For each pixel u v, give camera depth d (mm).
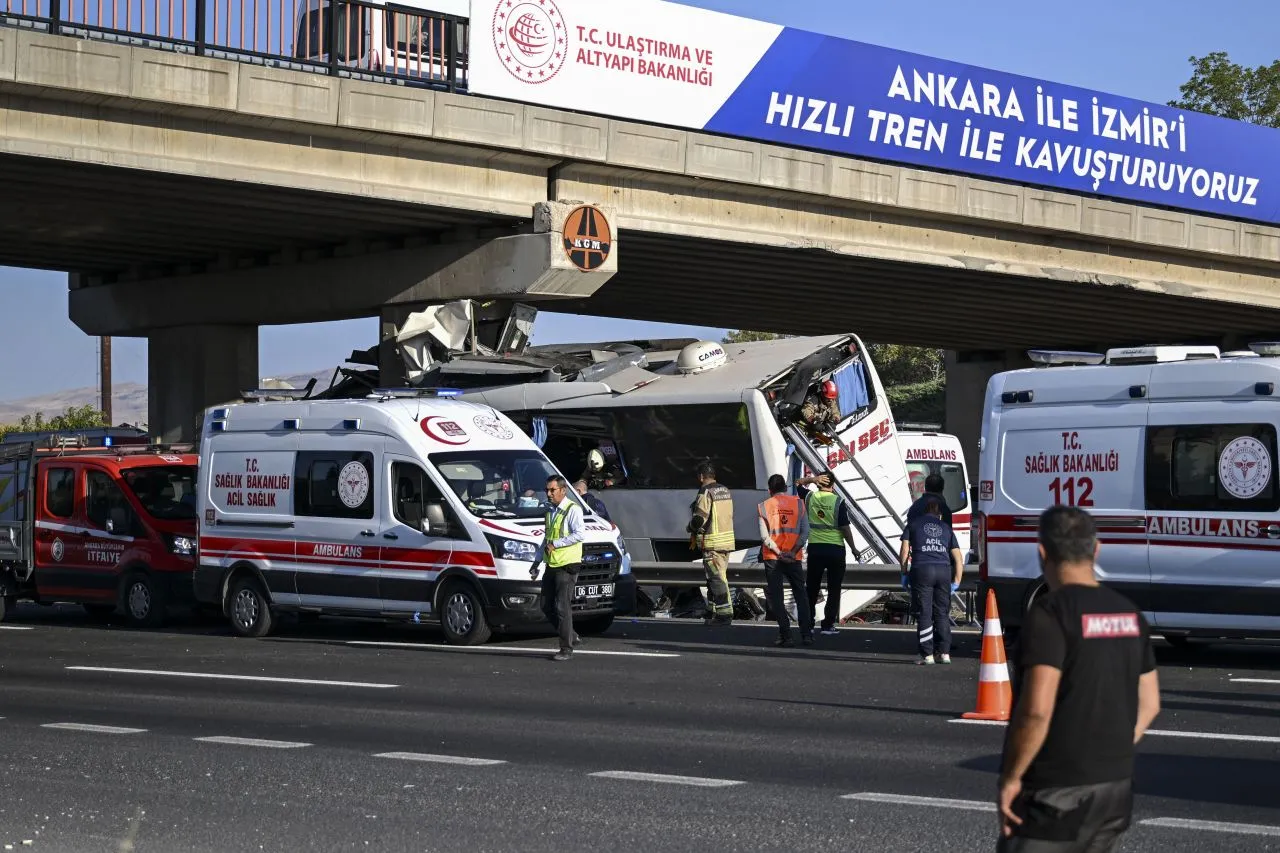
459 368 26844
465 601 16953
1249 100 62781
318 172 24766
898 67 30438
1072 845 4500
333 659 16000
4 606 22641
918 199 31297
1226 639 16828
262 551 18734
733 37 28203
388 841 7590
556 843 7484
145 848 7527
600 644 17078
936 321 44094
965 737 10422
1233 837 7312
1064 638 4516
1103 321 43906
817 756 9750
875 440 23641
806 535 16781
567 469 24906
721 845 7371
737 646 16734
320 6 24672
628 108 26859
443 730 11047
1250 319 43125
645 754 9914
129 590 21016
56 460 22094
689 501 23625
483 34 25344
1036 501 14969
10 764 9852
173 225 28031
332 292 30375
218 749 10336
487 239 27781
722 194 29234
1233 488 13914
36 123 22188
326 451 18297
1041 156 32781
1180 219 36250
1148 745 9844
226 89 23203
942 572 14766
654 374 24641
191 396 33281
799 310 41281
